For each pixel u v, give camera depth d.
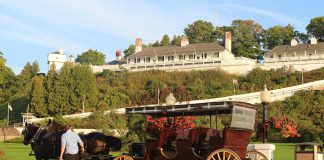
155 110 17.56
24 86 101.00
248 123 16.42
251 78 84.94
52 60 146.50
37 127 22.95
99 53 168.62
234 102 15.82
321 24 130.62
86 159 18.67
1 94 97.25
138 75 95.12
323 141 40.47
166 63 100.56
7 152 34.31
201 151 16.05
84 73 81.12
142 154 17.72
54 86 80.00
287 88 67.19
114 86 91.25
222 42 116.19
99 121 55.34
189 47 107.12
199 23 145.00
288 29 135.00
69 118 64.38
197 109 16.59
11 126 68.50
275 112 60.53
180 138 16.19
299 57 91.25
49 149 20.31
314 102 62.34
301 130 47.91
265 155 19.94
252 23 137.25
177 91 79.06
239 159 15.01
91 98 80.75
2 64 99.00
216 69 92.44
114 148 20.22
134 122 30.80
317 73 82.38
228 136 15.64
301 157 18.12
